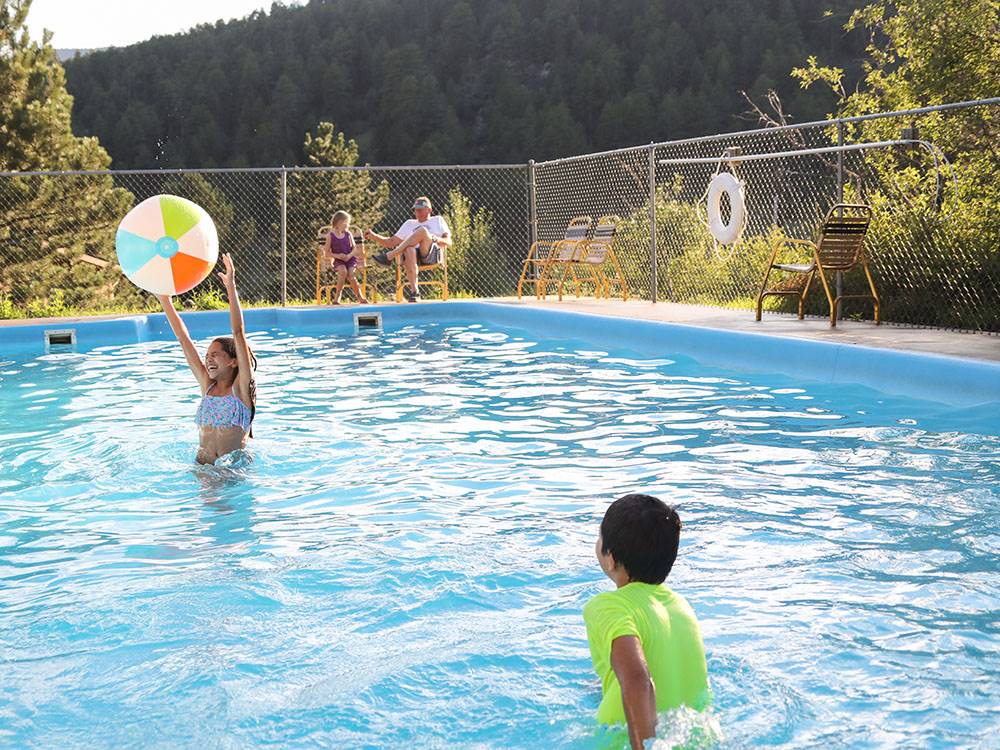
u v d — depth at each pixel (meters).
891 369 7.89
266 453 6.08
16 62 28.73
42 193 27.39
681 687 2.65
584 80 90.31
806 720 2.81
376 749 2.77
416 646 3.37
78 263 27.86
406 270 14.49
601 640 2.63
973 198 11.07
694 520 4.69
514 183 25.08
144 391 8.51
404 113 89.94
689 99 83.88
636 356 10.05
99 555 4.36
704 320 10.68
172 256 5.66
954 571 3.95
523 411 7.42
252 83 89.50
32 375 9.55
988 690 2.97
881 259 10.27
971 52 15.51
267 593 3.86
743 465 5.68
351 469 5.76
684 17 92.38
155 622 3.61
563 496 5.16
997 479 5.22
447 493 5.24
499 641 3.38
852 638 3.35
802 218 12.52
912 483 5.20
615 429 6.73
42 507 5.11
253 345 11.55
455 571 4.05
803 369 8.71
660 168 14.91
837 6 80.31
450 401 7.87
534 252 15.05
